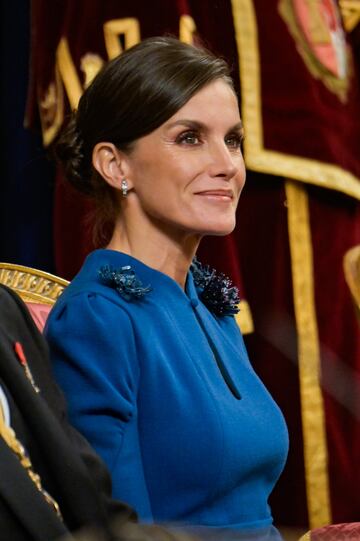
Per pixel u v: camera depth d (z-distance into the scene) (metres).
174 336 4.68
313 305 8.28
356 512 8.23
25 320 4.34
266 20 8.12
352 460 8.21
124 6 7.66
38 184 9.28
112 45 7.65
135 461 4.47
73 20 7.76
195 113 4.75
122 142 4.84
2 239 9.29
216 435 4.52
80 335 4.56
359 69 8.84
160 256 4.89
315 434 8.10
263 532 3.01
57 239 8.02
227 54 8.02
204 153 4.78
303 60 8.17
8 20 9.35
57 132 7.77
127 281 4.69
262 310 8.18
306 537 4.32
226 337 5.07
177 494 4.52
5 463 3.72
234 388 4.76
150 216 4.88
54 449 3.91
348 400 8.00
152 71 4.76
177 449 4.50
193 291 5.00
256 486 4.73
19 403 3.94
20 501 3.67
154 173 4.78
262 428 4.72
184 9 7.66
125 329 4.58
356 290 8.45
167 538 2.72
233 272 7.84
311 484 8.11
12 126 9.32
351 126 8.46
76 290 4.73
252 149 7.96
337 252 8.39
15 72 9.34
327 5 8.46
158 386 4.55
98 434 4.44
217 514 4.57
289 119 8.08
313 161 8.08
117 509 4.04
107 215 5.02
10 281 5.37
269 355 8.09
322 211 8.41
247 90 8.00
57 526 3.69
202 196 4.77
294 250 8.27
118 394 4.48
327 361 8.23
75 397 4.50
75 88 7.66
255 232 8.24
